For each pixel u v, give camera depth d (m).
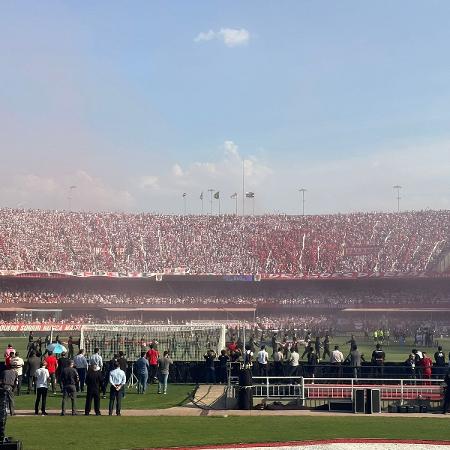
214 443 22.88
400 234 123.75
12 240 118.44
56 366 36.62
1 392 20.56
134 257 121.44
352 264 118.69
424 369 36.84
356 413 31.17
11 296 107.38
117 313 106.81
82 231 125.25
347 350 67.00
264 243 125.50
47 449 21.33
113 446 22.08
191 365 42.00
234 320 107.00
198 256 122.75
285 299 113.75
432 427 26.97
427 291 113.06
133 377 40.72
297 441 23.36
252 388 33.25
